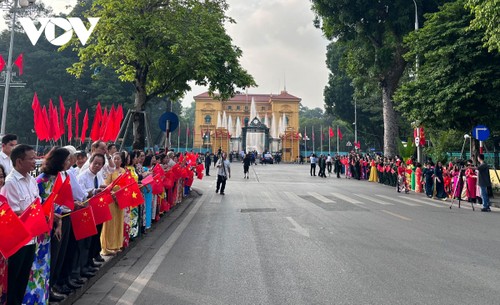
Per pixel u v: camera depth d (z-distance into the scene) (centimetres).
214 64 1455
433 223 957
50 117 820
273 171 3428
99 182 571
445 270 558
